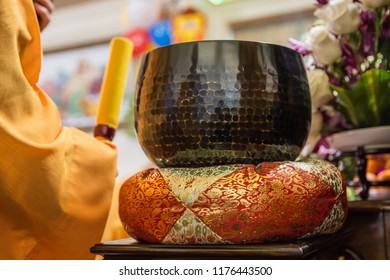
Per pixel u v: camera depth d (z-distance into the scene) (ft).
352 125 3.14
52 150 2.34
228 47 2.13
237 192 1.92
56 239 2.47
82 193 2.53
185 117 2.10
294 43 3.37
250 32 10.41
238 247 1.86
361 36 3.06
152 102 2.20
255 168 2.02
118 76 2.99
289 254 1.77
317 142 3.34
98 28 11.53
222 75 2.09
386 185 2.97
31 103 2.36
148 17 9.06
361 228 2.82
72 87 11.75
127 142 10.93
